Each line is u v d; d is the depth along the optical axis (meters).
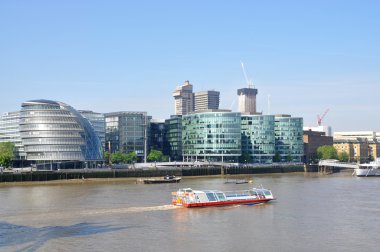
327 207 120.50
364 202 130.50
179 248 77.06
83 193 154.75
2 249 75.50
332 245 79.44
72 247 77.00
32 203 126.44
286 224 96.81
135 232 88.06
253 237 84.81
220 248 77.12
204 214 108.44
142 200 133.25
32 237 83.31
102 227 92.19
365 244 80.12
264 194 129.50
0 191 163.88
